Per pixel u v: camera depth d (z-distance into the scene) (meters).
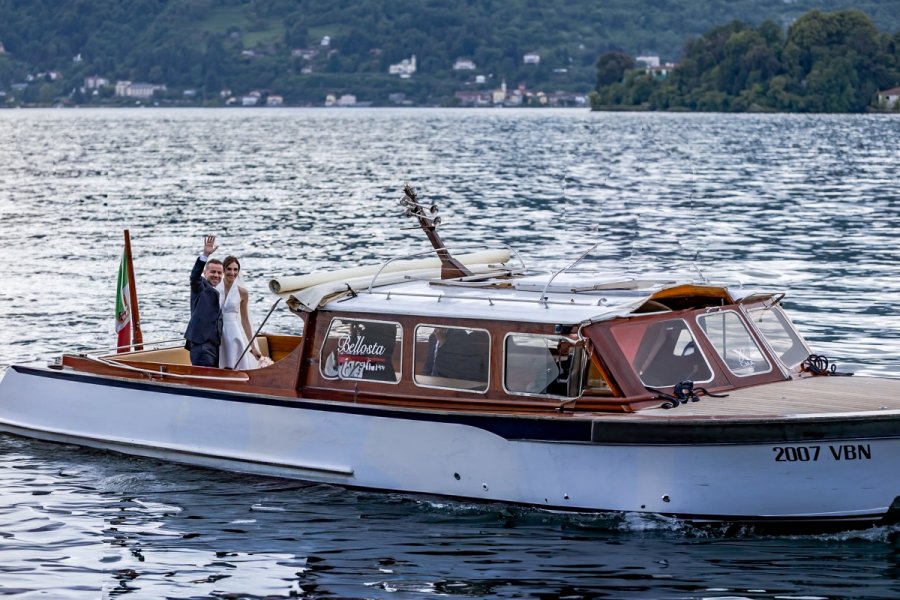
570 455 15.38
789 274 34.88
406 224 49.34
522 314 15.93
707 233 45.56
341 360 17.08
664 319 16.08
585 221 50.12
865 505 14.95
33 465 18.28
